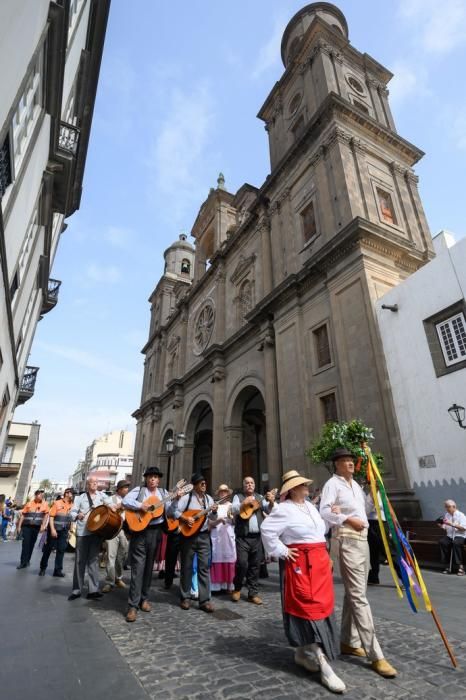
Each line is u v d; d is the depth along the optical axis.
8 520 21.34
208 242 34.97
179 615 5.49
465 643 4.18
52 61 8.08
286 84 24.20
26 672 3.42
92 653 3.92
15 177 7.68
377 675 3.44
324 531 3.85
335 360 14.95
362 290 14.24
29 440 38.81
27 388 22.72
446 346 11.52
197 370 26.42
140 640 4.34
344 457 4.26
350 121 18.69
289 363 17.16
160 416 33.69
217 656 3.87
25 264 11.55
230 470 20.73
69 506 9.12
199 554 6.06
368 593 6.85
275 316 18.72
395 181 19.02
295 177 20.25
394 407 12.45
